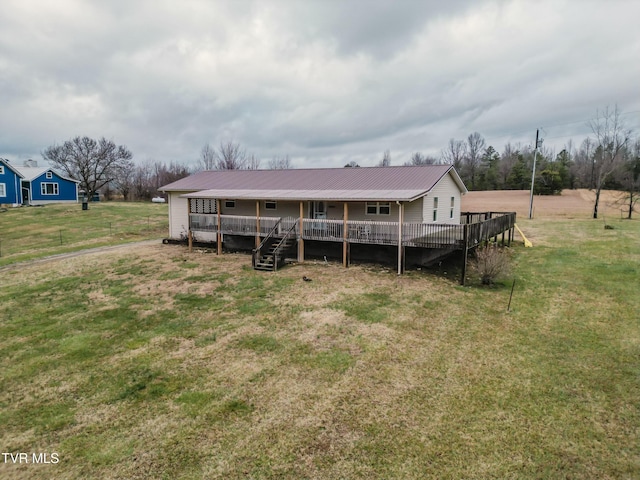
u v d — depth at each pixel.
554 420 5.92
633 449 5.26
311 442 5.50
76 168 53.12
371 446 5.40
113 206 40.34
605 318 9.84
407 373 7.40
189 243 20.41
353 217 18.36
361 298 11.88
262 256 16.88
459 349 8.39
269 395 6.72
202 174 26.09
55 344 9.10
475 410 6.21
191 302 11.98
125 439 5.66
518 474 4.84
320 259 17.72
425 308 10.95
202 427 5.88
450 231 13.73
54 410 6.45
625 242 18.23
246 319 10.42
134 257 18.80
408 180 18.05
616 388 6.75
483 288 12.85
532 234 23.05
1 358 8.43
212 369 7.71
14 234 25.09
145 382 7.28
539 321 9.89
